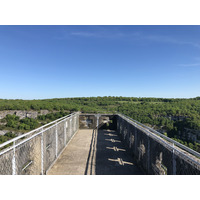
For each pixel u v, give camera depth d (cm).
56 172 348
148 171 317
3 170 177
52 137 381
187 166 183
